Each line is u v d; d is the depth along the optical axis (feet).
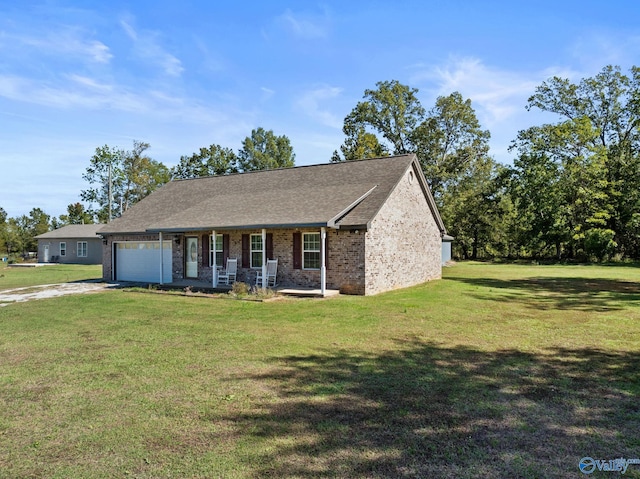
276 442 12.92
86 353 23.52
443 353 23.08
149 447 12.72
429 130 127.03
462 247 143.02
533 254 138.21
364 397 16.58
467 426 13.92
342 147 144.25
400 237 56.24
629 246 118.11
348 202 49.70
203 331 28.99
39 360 22.21
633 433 13.37
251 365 21.01
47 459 12.09
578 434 13.32
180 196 73.26
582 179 116.98
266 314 35.40
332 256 49.96
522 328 29.60
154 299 45.47
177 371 20.10
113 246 69.31
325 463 11.64
